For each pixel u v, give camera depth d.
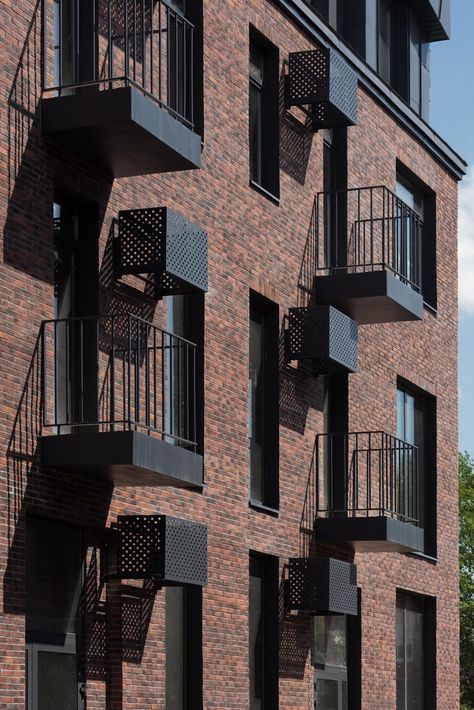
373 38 30.45
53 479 17.52
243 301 22.73
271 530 23.31
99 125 17.55
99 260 18.83
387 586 28.36
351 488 26.41
